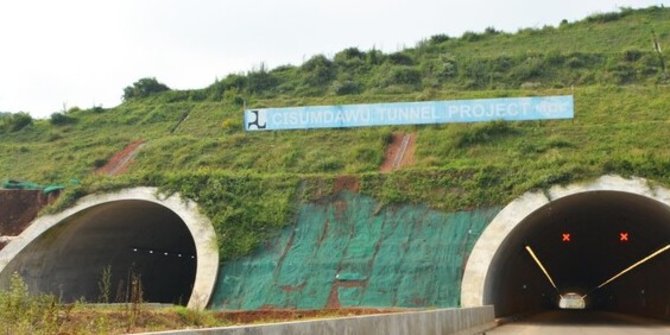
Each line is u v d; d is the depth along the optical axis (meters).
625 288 73.50
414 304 37.53
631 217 46.25
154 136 61.91
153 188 44.53
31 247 42.00
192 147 54.44
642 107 56.03
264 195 43.97
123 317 25.58
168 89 78.44
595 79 68.38
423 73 74.06
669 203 37.69
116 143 59.03
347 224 41.72
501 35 88.31
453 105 51.62
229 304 38.88
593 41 82.00
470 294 37.25
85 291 46.31
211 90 73.56
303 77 76.06
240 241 41.53
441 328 23.11
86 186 44.72
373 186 43.34
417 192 42.56
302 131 55.38
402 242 40.25
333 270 39.56
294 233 41.78
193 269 58.62
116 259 48.53
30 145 61.66
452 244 39.62
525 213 39.22
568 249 62.03
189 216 42.84
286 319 33.94
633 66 69.69
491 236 38.56
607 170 39.88
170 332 8.86
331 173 47.50
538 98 50.78
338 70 77.25
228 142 54.59
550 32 87.56
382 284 38.66
